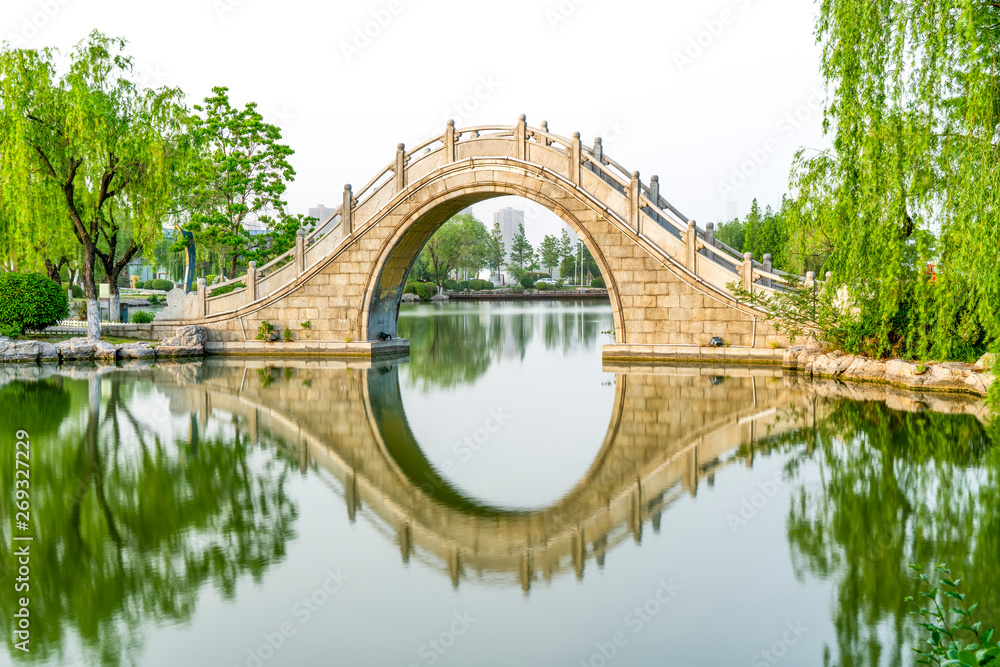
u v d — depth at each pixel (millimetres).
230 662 5766
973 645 4422
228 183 33812
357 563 7742
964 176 12172
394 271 28266
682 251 23094
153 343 27891
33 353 25062
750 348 22516
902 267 16391
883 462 11039
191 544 8258
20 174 24438
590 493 9906
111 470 11094
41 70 25016
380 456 11938
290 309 27547
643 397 16891
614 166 24516
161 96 26922
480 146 24922
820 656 5781
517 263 122625
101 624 6457
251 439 13086
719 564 7562
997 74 11625
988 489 9781
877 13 15172
